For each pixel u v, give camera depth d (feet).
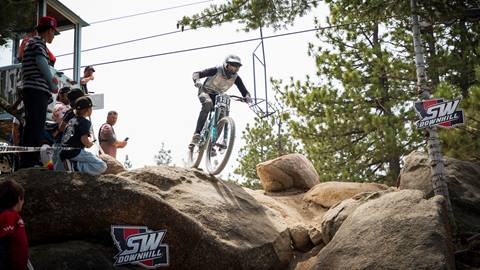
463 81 40.50
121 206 20.47
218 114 25.79
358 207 23.85
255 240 23.58
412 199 22.50
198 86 26.22
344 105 49.96
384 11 30.83
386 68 46.42
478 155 31.27
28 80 20.63
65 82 33.53
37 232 19.79
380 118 46.14
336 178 51.03
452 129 30.53
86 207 20.12
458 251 23.04
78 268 18.53
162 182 24.61
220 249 21.74
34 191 19.83
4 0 27.32
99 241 20.56
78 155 20.51
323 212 30.50
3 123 32.24
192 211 23.06
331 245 22.15
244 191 27.81
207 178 26.78
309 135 51.44
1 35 29.37
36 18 36.27
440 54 40.40
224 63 26.02
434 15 28.73
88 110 20.89
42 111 20.65
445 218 21.93
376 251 20.36
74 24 42.09
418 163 30.30
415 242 20.01
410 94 47.98
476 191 28.12
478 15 29.43
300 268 24.73
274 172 34.63
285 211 29.27
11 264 13.46
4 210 13.74
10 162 22.82
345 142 51.29
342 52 53.16
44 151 20.07
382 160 50.52
